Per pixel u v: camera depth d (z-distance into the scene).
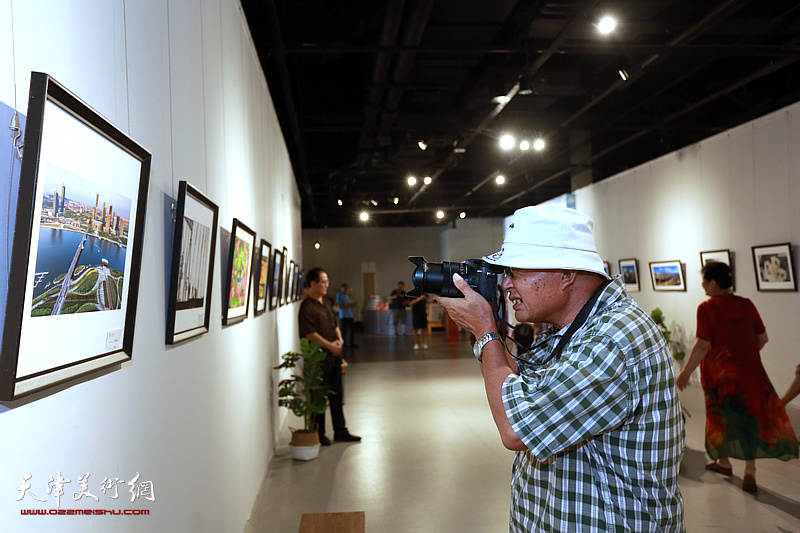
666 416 1.23
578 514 1.22
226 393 2.97
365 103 8.29
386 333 18.89
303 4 5.96
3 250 0.99
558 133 10.14
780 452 3.97
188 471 2.18
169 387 1.95
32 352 1.03
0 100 0.98
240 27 3.74
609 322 1.23
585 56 7.46
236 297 3.16
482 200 17.69
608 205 11.17
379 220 21.31
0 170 0.98
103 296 1.33
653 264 9.52
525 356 1.47
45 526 1.12
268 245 4.49
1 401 0.95
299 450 5.02
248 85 4.00
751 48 6.07
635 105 8.64
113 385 1.46
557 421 1.17
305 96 8.88
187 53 2.31
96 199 1.26
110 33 1.48
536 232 1.32
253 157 4.12
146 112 1.76
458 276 1.40
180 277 2.01
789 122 6.59
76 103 1.12
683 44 6.33
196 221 2.20
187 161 2.27
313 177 15.22
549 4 5.65
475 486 4.37
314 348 5.11
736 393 4.07
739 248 7.50
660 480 1.22
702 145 8.21
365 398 7.95
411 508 3.94
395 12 5.20
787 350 6.71
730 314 4.12
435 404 7.41
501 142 8.62
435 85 8.30
